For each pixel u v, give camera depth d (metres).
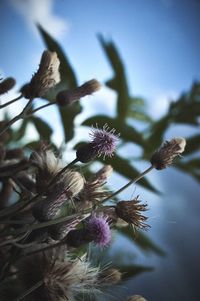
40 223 0.16
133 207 0.17
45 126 0.27
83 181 0.17
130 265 0.25
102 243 0.15
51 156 0.18
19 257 0.17
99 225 0.15
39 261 0.17
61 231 0.16
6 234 0.16
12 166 0.19
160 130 0.38
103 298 0.20
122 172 0.26
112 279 0.18
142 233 0.31
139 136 0.29
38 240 0.17
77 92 0.19
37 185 0.17
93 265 0.19
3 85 0.19
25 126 0.32
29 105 0.18
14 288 0.18
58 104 0.19
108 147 0.17
